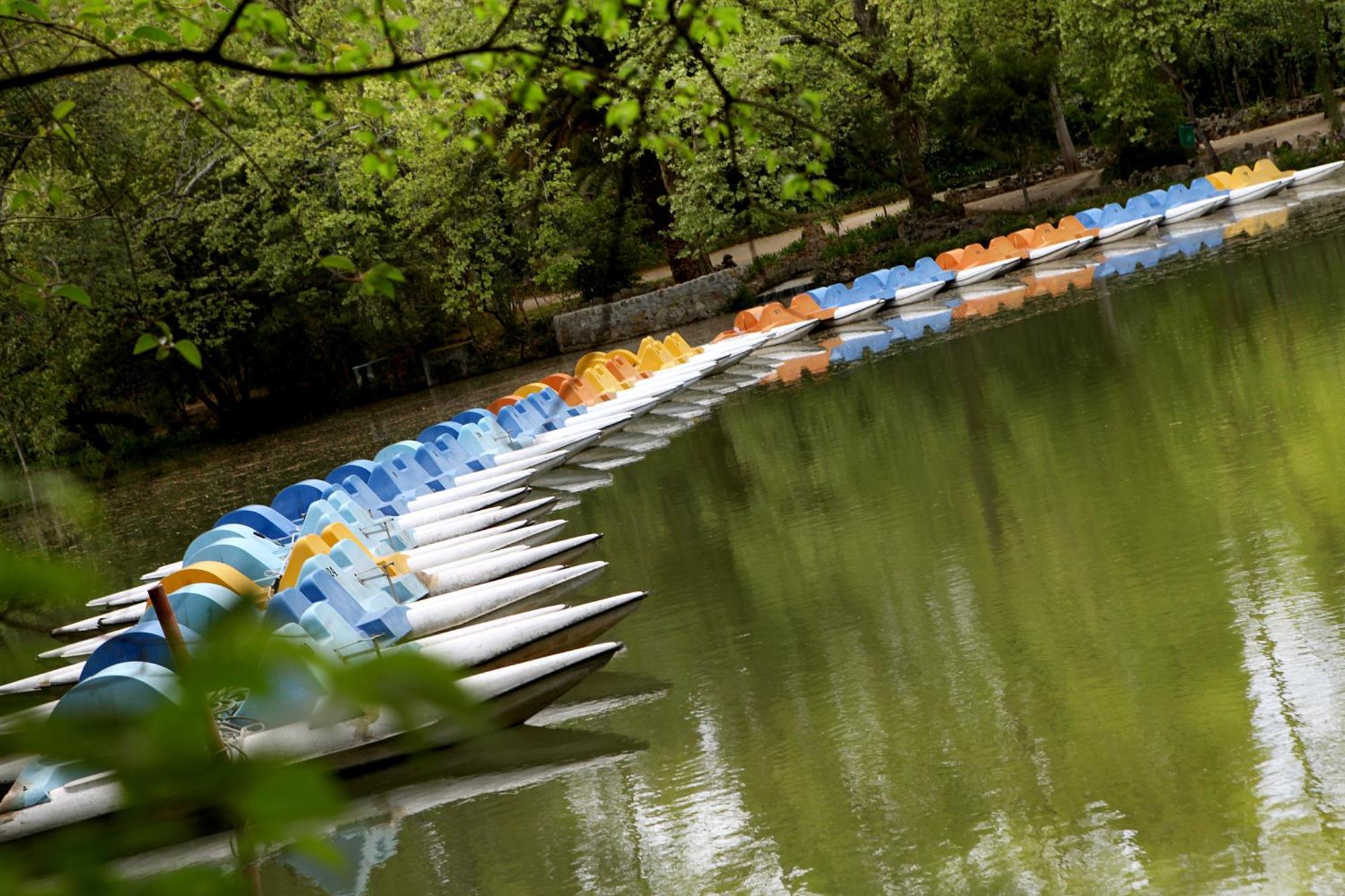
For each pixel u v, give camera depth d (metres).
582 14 3.27
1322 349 16.06
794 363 26.91
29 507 1.30
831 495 15.54
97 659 10.59
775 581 12.48
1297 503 10.84
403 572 13.79
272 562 14.34
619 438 22.92
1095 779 7.27
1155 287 24.17
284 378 41.34
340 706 1.00
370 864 8.27
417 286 39.06
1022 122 36.56
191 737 0.99
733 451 19.72
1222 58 46.12
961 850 6.87
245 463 33.03
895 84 32.47
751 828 7.67
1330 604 8.70
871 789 7.80
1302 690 7.65
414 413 34.50
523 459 21.31
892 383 21.95
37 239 20.80
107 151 21.08
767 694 9.69
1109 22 33.09
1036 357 20.72
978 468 14.99
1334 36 41.62
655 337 38.03
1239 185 33.28
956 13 32.81
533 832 8.23
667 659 10.90
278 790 1.00
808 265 38.19
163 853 5.50
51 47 10.29
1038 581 10.66
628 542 15.31
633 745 9.24
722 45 3.38
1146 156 37.78
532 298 45.44
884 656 9.86
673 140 3.64
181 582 12.61
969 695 8.82
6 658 16.83
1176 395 15.83
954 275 32.25
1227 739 7.31
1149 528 11.28
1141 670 8.51
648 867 7.45
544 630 11.02
